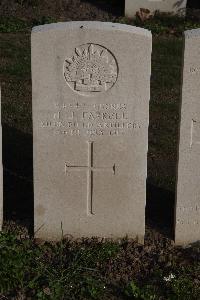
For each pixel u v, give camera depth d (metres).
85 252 2.50
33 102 2.45
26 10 5.40
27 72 4.21
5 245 2.47
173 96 3.95
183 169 2.54
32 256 2.47
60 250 2.52
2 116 3.63
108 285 2.38
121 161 2.54
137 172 2.55
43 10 5.45
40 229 2.60
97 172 2.55
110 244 2.57
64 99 2.45
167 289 2.35
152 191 3.00
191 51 2.38
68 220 2.61
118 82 2.44
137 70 2.42
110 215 2.61
